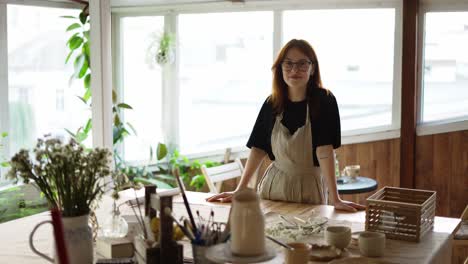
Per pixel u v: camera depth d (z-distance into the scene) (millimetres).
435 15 4648
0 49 4398
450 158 4660
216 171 3879
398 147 4797
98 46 4281
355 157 4930
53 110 4879
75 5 4980
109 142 4383
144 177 5305
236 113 5320
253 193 1581
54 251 1755
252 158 2977
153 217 1901
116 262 1848
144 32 5496
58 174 1755
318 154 2762
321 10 4926
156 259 1746
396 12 4711
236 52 5254
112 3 5219
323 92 2791
